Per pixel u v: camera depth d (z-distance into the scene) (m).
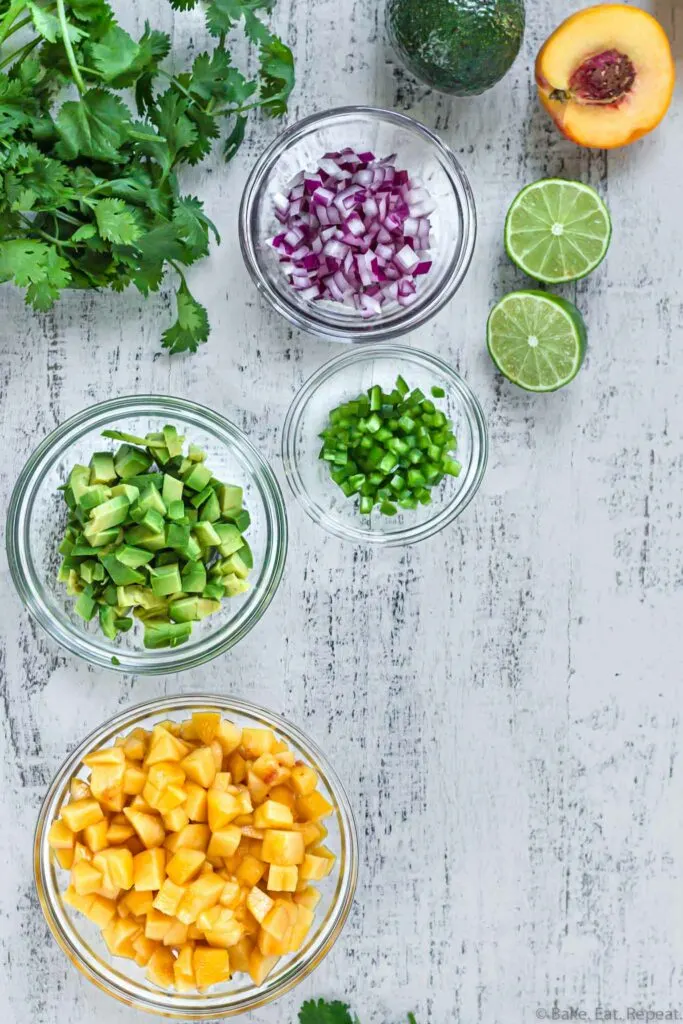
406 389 0.81
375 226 0.79
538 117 0.82
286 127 0.81
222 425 0.80
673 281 0.82
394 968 0.83
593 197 0.79
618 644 0.83
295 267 0.80
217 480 0.80
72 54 0.70
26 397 0.82
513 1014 0.83
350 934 0.83
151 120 0.76
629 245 0.82
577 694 0.83
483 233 0.82
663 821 0.84
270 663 0.82
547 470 0.83
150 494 0.76
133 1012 0.83
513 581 0.83
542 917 0.83
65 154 0.73
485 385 0.82
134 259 0.76
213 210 0.81
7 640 0.82
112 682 0.82
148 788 0.76
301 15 0.81
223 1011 0.79
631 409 0.83
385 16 0.79
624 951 0.84
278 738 0.80
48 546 0.81
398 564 0.83
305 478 0.83
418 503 0.82
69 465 0.81
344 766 0.83
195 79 0.76
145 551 0.77
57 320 0.81
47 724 0.82
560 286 0.82
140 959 0.77
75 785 0.78
